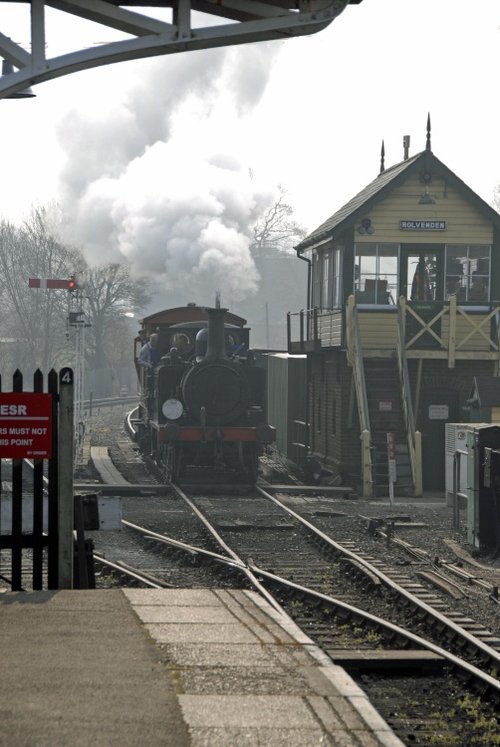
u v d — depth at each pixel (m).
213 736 11.80
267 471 64.06
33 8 17.72
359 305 57.75
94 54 17.84
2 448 18.75
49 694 13.05
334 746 11.63
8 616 17.08
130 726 12.00
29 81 17.83
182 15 17.84
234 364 55.03
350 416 56.41
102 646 15.34
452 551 36.69
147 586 28.64
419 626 25.25
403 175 57.25
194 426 54.84
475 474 36.44
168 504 48.34
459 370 57.09
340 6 17.88
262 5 17.94
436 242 57.81
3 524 19.33
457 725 17.66
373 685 20.08
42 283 69.00
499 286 57.75
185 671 14.19
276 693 13.34
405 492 53.47
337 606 26.09
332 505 48.97
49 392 18.91
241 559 34.22
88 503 20.39
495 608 27.31
